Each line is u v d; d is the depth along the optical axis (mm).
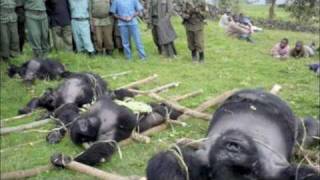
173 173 4715
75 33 14516
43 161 7359
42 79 11922
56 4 14172
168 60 15352
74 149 7797
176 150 4945
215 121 5508
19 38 13953
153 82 12328
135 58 15195
